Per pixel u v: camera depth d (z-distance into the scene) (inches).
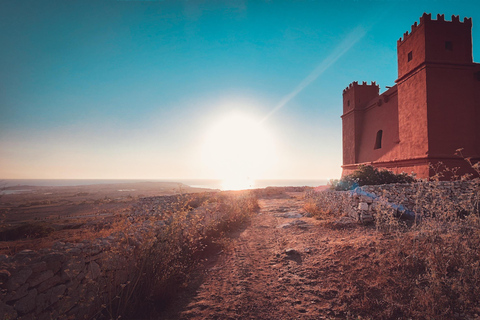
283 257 246.8
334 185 532.1
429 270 172.9
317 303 161.3
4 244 258.7
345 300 160.1
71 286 139.3
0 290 107.4
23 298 115.5
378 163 746.2
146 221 243.9
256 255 264.8
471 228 192.4
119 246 169.0
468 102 555.8
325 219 405.4
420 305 143.9
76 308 138.4
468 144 542.3
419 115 571.8
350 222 356.2
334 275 191.9
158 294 169.0
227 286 193.0
